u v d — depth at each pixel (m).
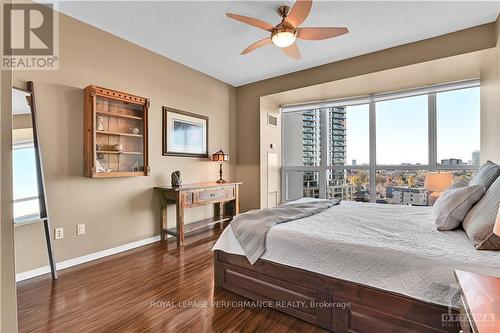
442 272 1.20
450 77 3.51
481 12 2.49
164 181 3.54
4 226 0.90
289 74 4.19
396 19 2.62
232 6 2.43
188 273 2.39
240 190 4.93
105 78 2.85
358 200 4.49
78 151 2.61
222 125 4.62
